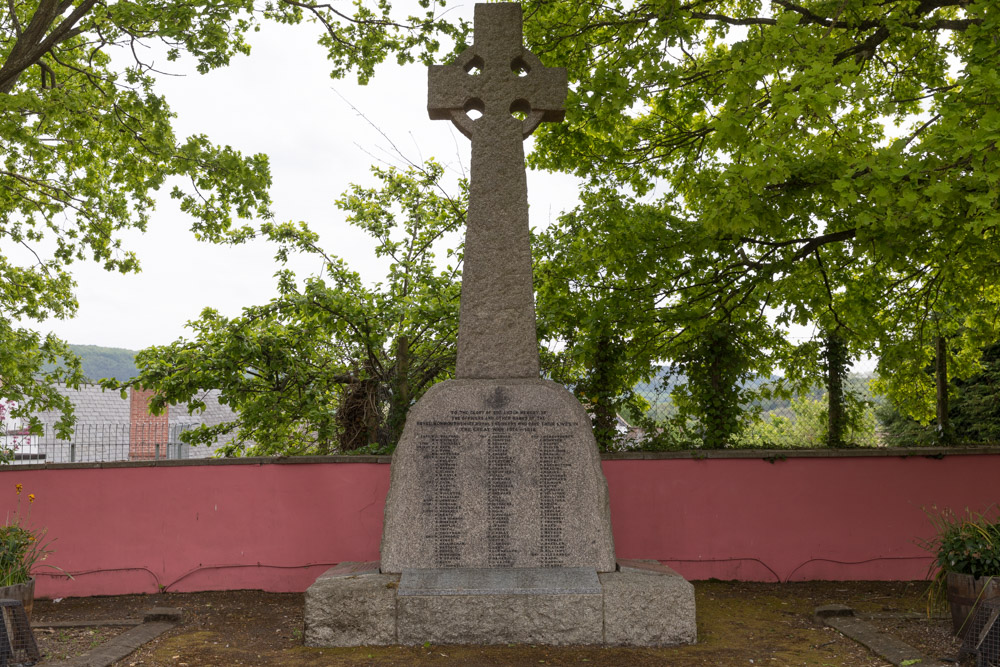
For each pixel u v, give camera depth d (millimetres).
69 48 11594
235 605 8500
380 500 9406
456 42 11555
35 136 11508
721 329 9852
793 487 9484
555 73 7605
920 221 7137
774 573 9375
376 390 11164
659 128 11461
